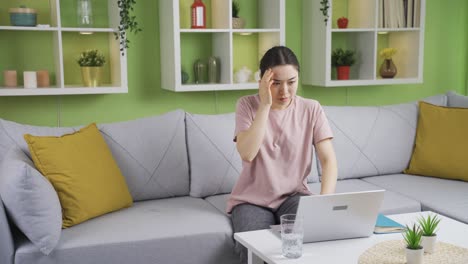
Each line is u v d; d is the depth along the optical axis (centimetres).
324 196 171
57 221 204
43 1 302
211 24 337
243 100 236
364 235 182
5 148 243
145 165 266
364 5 354
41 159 222
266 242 178
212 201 267
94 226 225
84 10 295
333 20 366
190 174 280
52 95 307
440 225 194
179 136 277
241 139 222
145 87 325
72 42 309
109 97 318
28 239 208
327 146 230
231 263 230
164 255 218
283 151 231
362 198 175
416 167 315
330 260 161
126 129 269
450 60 396
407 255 153
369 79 352
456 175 299
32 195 196
